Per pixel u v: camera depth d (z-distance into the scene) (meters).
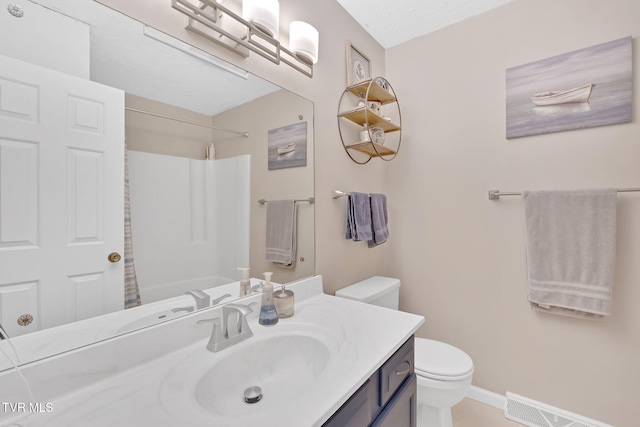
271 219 1.23
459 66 1.80
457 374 1.21
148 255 0.84
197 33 0.95
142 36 0.82
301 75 1.38
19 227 0.62
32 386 0.60
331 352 0.83
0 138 0.59
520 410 1.56
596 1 1.42
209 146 1.00
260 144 1.18
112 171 0.77
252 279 1.15
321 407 0.58
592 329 1.43
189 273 0.94
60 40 0.68
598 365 1.42
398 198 2.03
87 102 0.72
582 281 1.39
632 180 1.35
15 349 0.61
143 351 0.77
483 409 1.64
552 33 1.52
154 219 0.86
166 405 0.59
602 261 1.35
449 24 1.83
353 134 1.76
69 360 0.65
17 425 0.54
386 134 2.07
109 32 0.76
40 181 0.65
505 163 1.65
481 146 1.73
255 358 0.88
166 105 0.88
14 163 0.61
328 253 1.55
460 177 1.80
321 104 1.50
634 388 1.35
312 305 1.22
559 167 1.51
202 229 0.98
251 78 1.13
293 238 1.33
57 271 0.67
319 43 1.48
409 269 1.99
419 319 1.06
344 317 1.08
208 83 0.99
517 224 1.61
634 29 1.35
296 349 0.95
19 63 0.62
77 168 0.70
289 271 1.31
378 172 2.02
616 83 1.37
